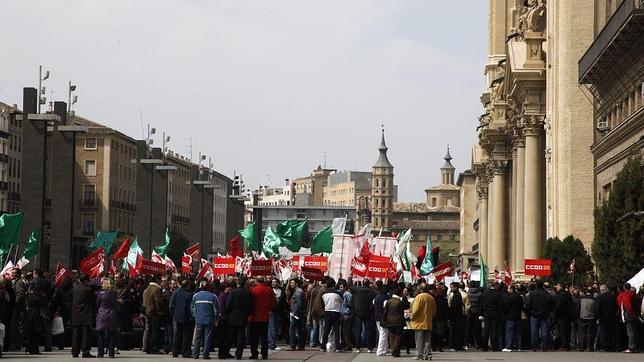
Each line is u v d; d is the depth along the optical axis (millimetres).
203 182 116062
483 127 117250
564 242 65938
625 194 53406
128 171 188375
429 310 39250
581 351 46500
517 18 106312
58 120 65500
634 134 57500
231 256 61031
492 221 109750
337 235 57312
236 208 137000
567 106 71000
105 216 176000
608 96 65000
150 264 50594
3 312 36094
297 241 71438
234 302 38219
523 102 85938
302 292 45125
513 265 98750
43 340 43750
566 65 71125
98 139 176875
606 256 53719
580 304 46875
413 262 62719
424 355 39719
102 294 37875
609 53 58156
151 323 41375
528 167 85188
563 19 71438
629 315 44406
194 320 39188
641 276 47250
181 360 37438
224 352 39031
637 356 42188
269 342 45875
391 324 40375
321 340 45969
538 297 46188
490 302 46156
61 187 71625
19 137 156000
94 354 40531
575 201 70688
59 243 71500
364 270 52844
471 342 48312
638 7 51938
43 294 39719
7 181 150750
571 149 70812
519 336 46562
